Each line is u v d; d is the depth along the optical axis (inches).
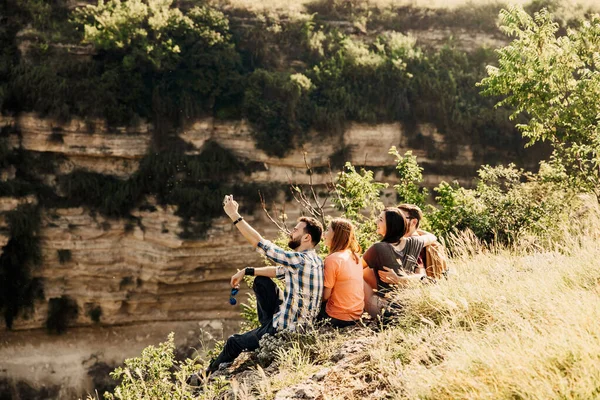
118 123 911.0
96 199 912.9
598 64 490.3
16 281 904.9
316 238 250.4
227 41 979.9
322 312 249.9
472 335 197.5
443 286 233.8
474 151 968.3
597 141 452.4
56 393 912.9
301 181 946.7
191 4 1014.4
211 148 932.6
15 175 905.5
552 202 441.7
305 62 1010.1
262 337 244.2
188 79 933.8
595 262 230.2
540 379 156.3
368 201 431.5
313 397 192.9
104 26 916.0
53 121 899.4
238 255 927.0
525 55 509.7
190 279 928.9
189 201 908.6
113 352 935.7
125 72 918.4
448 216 448.5
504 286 224.8
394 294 244.1
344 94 958.4
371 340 221.1
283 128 941.2
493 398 156.7
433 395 167.2
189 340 944.9
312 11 1067.3
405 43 1011.3
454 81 975.0
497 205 448.1
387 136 965.8
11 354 915.4
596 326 171.9
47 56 921.5
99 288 927.7
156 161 915.4
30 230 898.1
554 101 499.2
